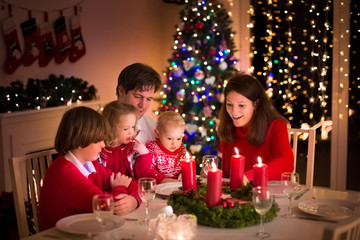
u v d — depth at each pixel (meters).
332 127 4.45
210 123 4.29
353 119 4.37
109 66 4.95
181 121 2.52
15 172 2.10
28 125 3.85
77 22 4.47
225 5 4.86
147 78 2.57
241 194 1.82
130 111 2.31
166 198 2.01
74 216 1.71
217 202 1.66
